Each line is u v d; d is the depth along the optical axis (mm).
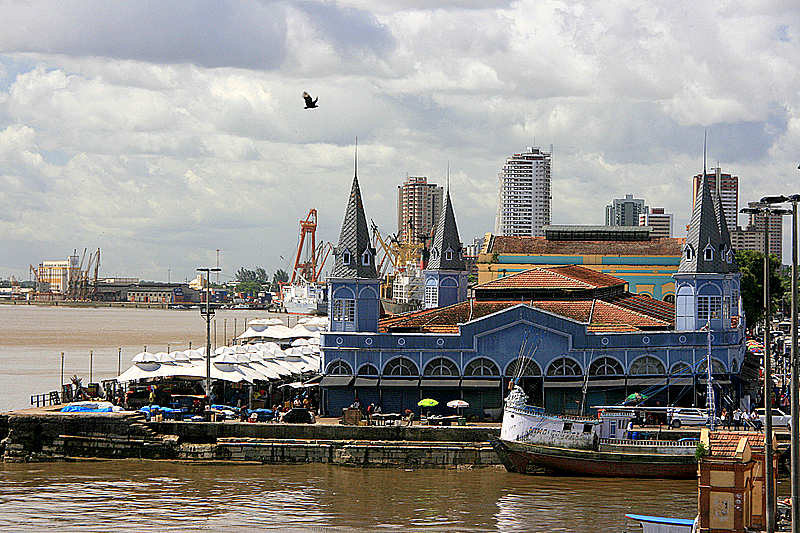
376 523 104938
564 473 128625
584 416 142375
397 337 155625
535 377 153750
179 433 141125
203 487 123188
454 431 138750
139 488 122562
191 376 155875
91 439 140375
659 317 187750
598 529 101188
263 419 146750
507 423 131875
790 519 81375
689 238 163125
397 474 131500
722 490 77312
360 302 159625
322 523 105000
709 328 148875
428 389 154625
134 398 163625
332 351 156750
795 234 75375
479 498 116312
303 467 136125
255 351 181625
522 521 105000
